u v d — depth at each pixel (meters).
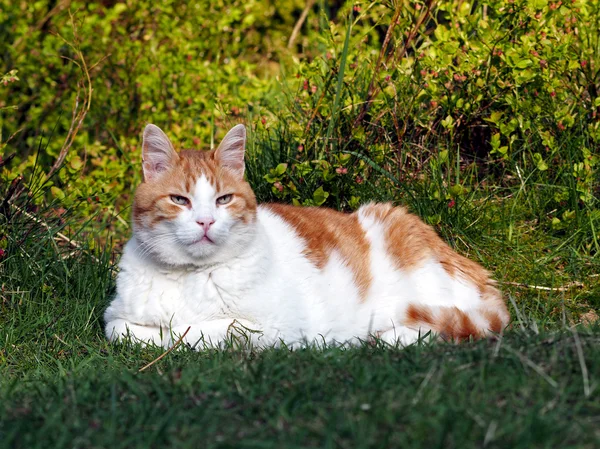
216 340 4.94
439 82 7.00
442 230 6.59
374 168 6.75
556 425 3.08
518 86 6.75
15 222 6.54
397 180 6.55
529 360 3.67
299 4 12.49
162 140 5.09
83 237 7.25
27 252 6.50
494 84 6.91
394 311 5.77
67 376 4.38
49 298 6.17
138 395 3.68
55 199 6.98
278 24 12.58
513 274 6.34
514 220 6.71
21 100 10.05
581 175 6.38
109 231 8.06
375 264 5.86
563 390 3.38
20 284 6.27
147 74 9.53
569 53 6.70
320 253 5.58
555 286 6.16
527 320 5.23
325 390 3.56
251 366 3.96
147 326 5.20
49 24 10.64
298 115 7.32
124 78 9.66
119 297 5.25
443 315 5.20
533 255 6.43
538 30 6.72
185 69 9.36
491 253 6.52
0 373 4.89
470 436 3.04
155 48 9.80
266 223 5.56
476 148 7.46
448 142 7.15
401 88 7.07
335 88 7.05
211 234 4.88
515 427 3.07
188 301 5.08
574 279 6.22
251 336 5.02
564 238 6.55
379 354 4.23
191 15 10.38
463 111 6.97
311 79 7.35
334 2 12.48
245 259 5.07
